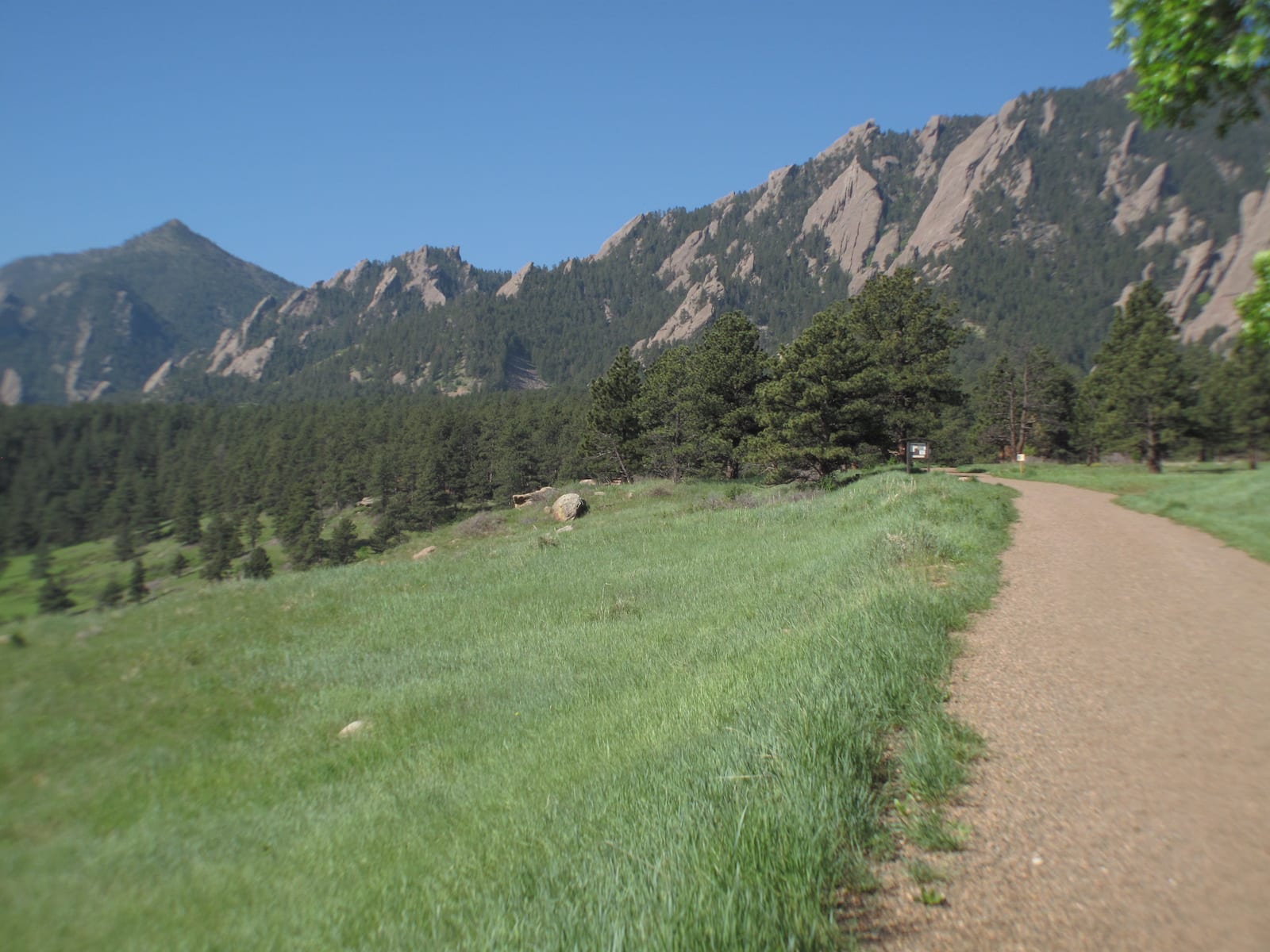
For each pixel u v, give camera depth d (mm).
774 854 4109
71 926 4656
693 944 3430
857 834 4488
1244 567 11664
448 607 15547
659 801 5172
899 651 7309
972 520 15984
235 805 6910
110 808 6504
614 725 7875
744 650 9719
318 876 5352
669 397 45031
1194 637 7926
